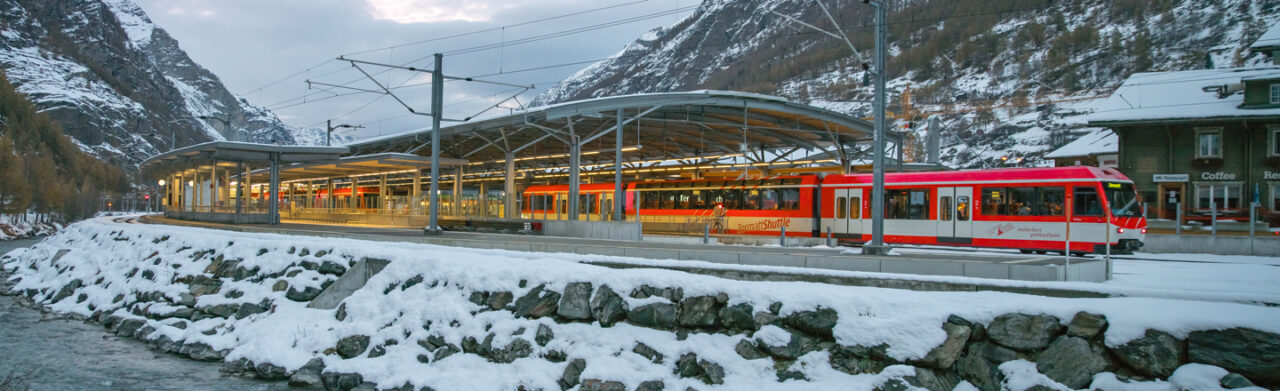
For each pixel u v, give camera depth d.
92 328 21.25
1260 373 9.03
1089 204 23.80
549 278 15.19
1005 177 25.64
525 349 14.07
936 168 47.22
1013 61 185.75
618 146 32.47
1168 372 9.55
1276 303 9.61
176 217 52.59
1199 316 9.59
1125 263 21.25
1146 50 161.75
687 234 34.31
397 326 16.02
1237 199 39.94
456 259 17.22
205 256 24.09
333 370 14.79
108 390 14.79
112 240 32.41
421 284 17.05
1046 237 24.53
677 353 12.77
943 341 10.91
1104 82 159.12
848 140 44.47
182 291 21.73
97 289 25.38
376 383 14.20
